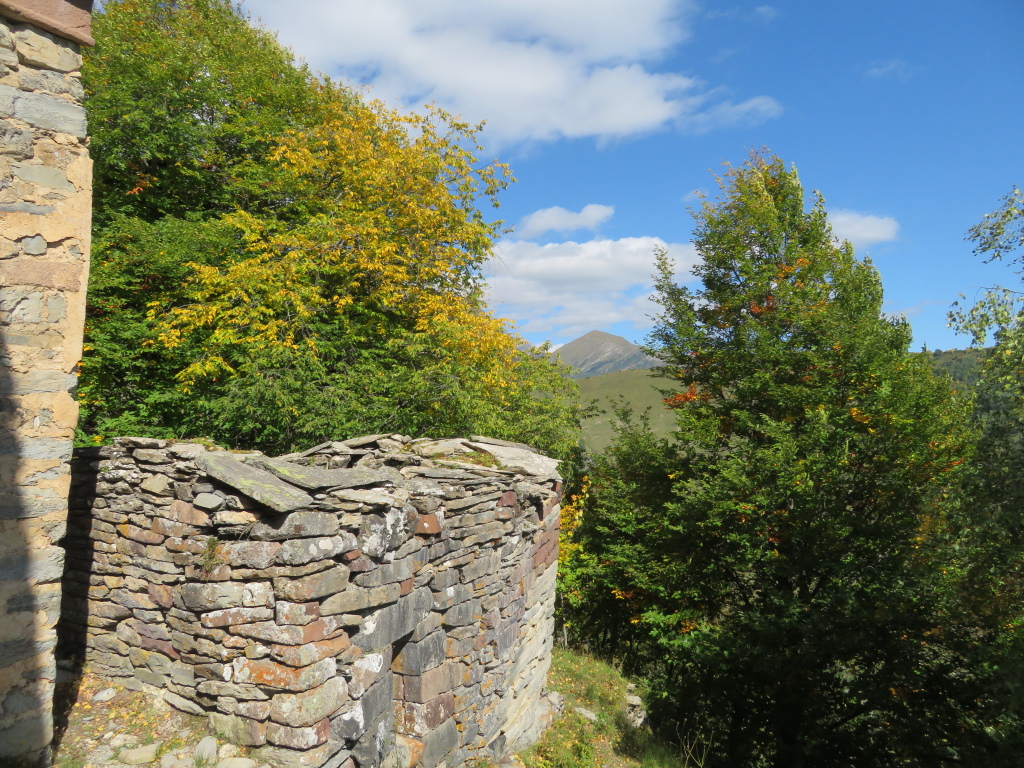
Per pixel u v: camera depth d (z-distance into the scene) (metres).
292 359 10.08
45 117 3.89
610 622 16.86
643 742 8.18
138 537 4.57
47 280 3.88
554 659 10.95
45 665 3.82
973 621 9.77
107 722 4.23
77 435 8.95
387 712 4.66
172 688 4.35
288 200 13.74
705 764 9.91
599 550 17.62
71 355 4.00
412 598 4.86
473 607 5.81
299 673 3.74
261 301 10.50
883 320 16.86
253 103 14.23
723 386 16.83
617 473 18.19
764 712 12.84
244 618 3.88
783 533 13.45
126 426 9.47
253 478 3.95
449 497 5.33
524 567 7.16
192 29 15.26
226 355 10.52
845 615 11.32
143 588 4.57
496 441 8.29
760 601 14.39
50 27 3.89
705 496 14.20
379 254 12.18
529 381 16.98
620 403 19.47
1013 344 8.16
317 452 6.10
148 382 10.59
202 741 3.88
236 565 3.92
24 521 3.75
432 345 11.84
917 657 10.82
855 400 14.43
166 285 11.21
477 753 5.86
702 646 12.73
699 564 14.89
